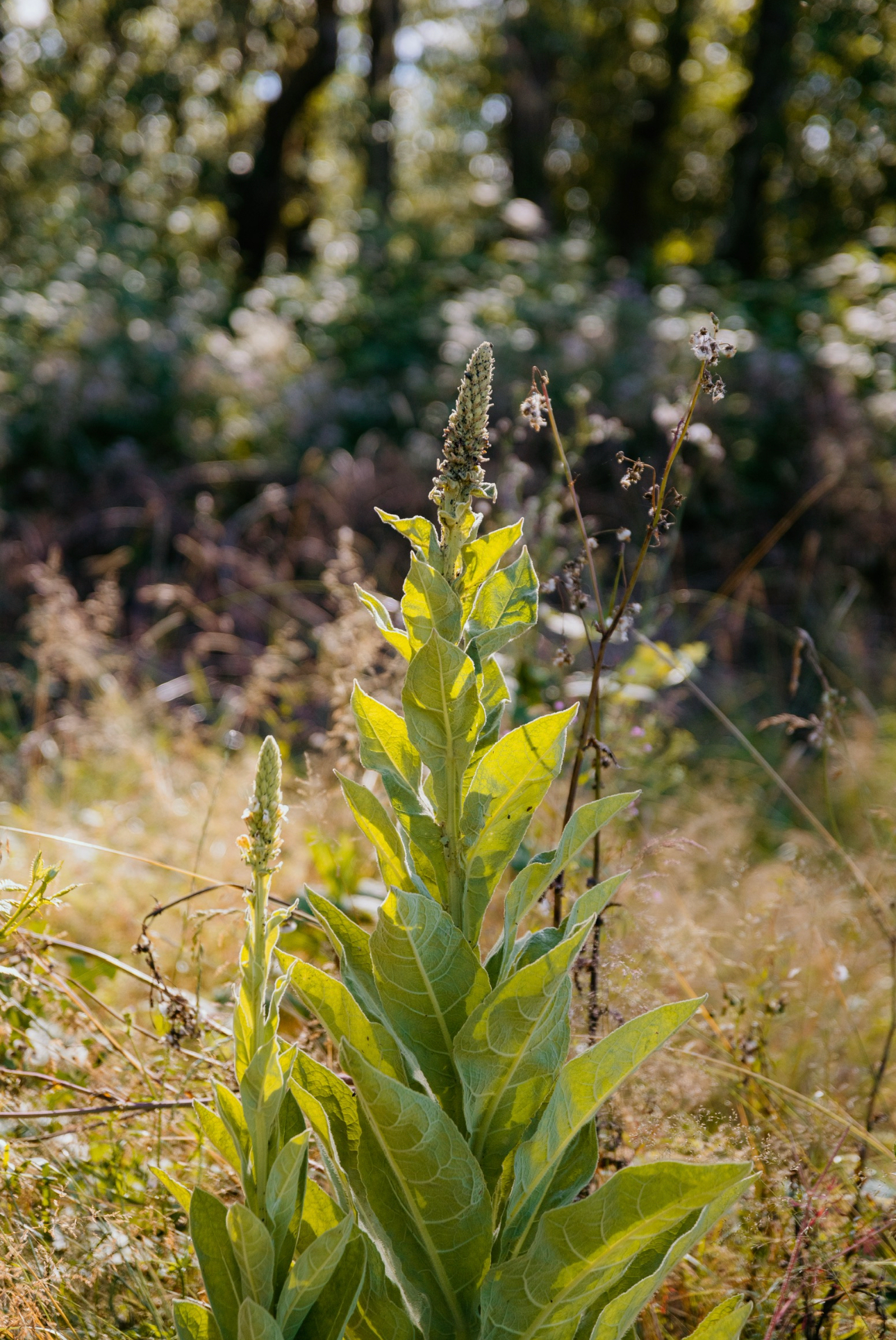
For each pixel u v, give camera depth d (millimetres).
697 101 16375
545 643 3947
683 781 4141
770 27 12383
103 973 2625
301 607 5746
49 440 7285
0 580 6156
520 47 14609
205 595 6078
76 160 11203
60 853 3148
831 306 8500
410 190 18516
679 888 3145
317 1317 1179
